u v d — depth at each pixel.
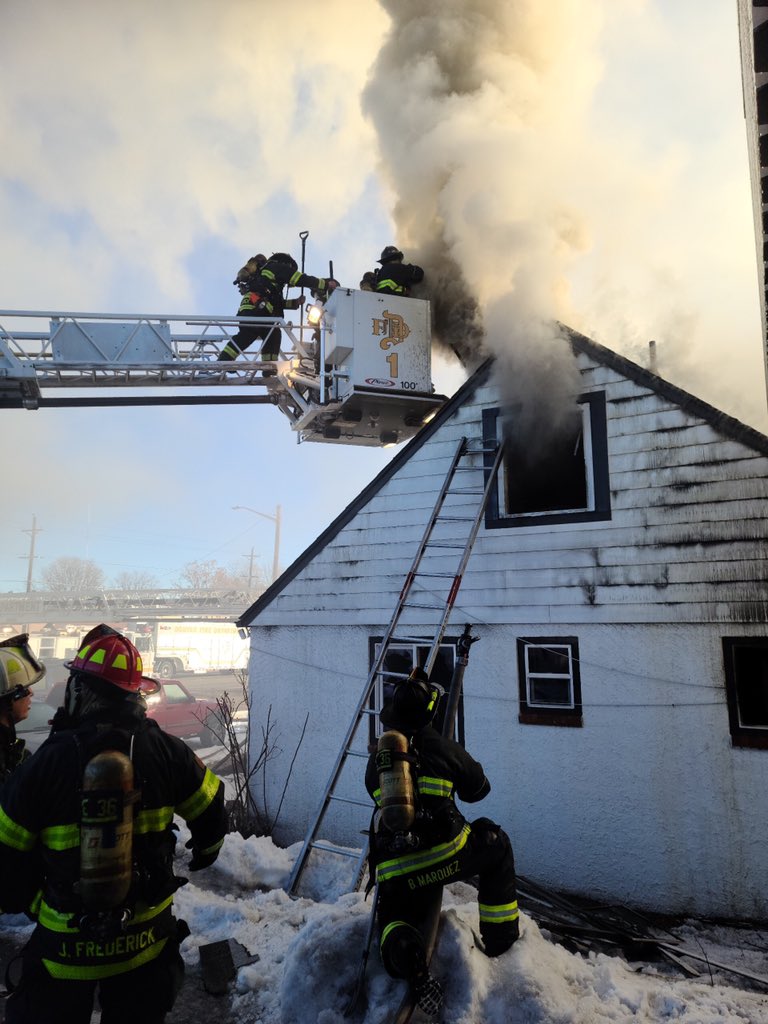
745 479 5.89
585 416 6.56
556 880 6.12
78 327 7.91
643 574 6.18
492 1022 2.64
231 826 7.36
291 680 7.80
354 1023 2.64
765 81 3.46
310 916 3.94
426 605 6.95
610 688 6.19
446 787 2.70
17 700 3.02
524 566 6.68
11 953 3.34
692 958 4.75
